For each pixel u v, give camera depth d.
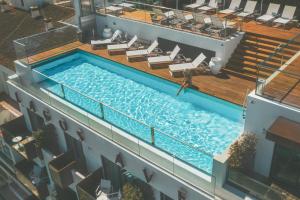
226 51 18.72
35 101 18.98
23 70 20.27
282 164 11.76
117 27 24.23
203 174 12.25
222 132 14.98
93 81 20.17
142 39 22.97
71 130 16.86
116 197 15.30
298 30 19.81
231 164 11.24
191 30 20.25
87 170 18.03
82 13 24.38
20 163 22.28
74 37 24.70
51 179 19.98
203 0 24.75
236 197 11.11
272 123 11.48
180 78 18.67
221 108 16.42
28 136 21.84
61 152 19.08
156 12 22.48
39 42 22.39
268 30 19.91
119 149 14.21
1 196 26.94
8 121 22.59
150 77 19.58
